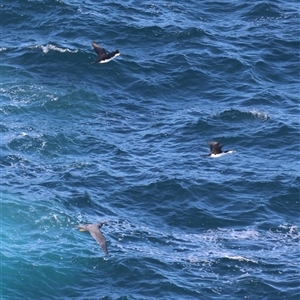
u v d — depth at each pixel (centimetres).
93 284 18738
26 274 18738
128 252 19638
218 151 14575
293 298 18788
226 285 19038
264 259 19888
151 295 18550
